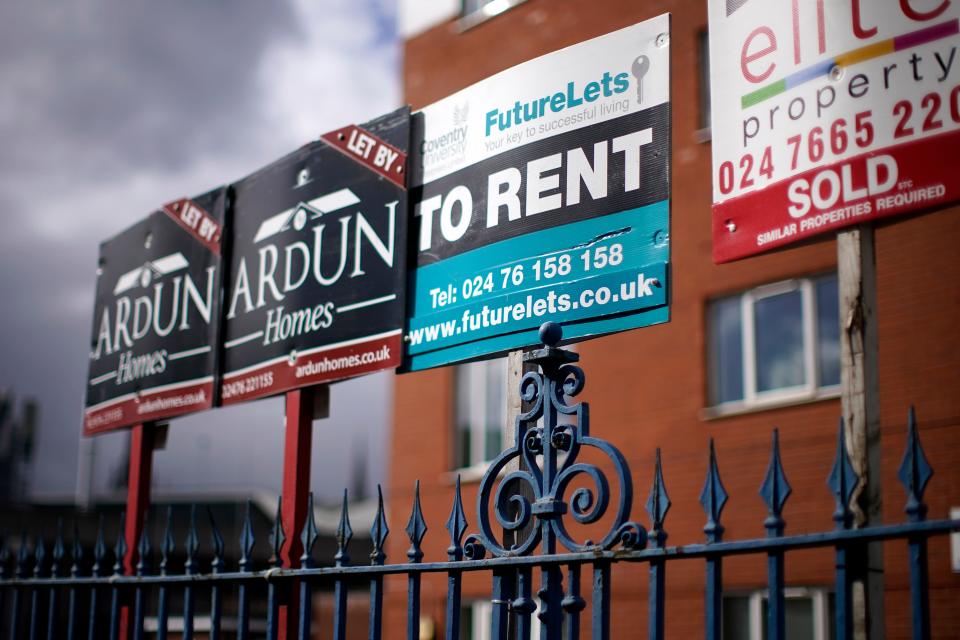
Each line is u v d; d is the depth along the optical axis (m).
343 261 5.99
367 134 6.01
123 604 6.69
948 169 3.83
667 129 4.64
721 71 4.57
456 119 5.54
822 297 11.77
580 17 14.23
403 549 15.34
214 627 5.29
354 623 25.73
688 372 12.74
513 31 14.98
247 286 6.66
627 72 4.84
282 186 6.54
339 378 5.84
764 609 11.66
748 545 3.28
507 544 4.32
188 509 27.33
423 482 15.23
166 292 7.34
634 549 3.59
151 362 7.34
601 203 4.81
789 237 4.20
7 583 6.82
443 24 15.88
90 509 24.95
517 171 5.16
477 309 5.20
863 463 3.72
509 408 4.94
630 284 4.63
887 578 10.52
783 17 4.37
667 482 12.70
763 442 11.97
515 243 5.09
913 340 10.84
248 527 5.25
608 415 13.38
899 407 10.84
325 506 37.72
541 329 4.14
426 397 15.42
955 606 10.04
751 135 4.41
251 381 6.47
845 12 4.18
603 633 3.65
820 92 4.20
